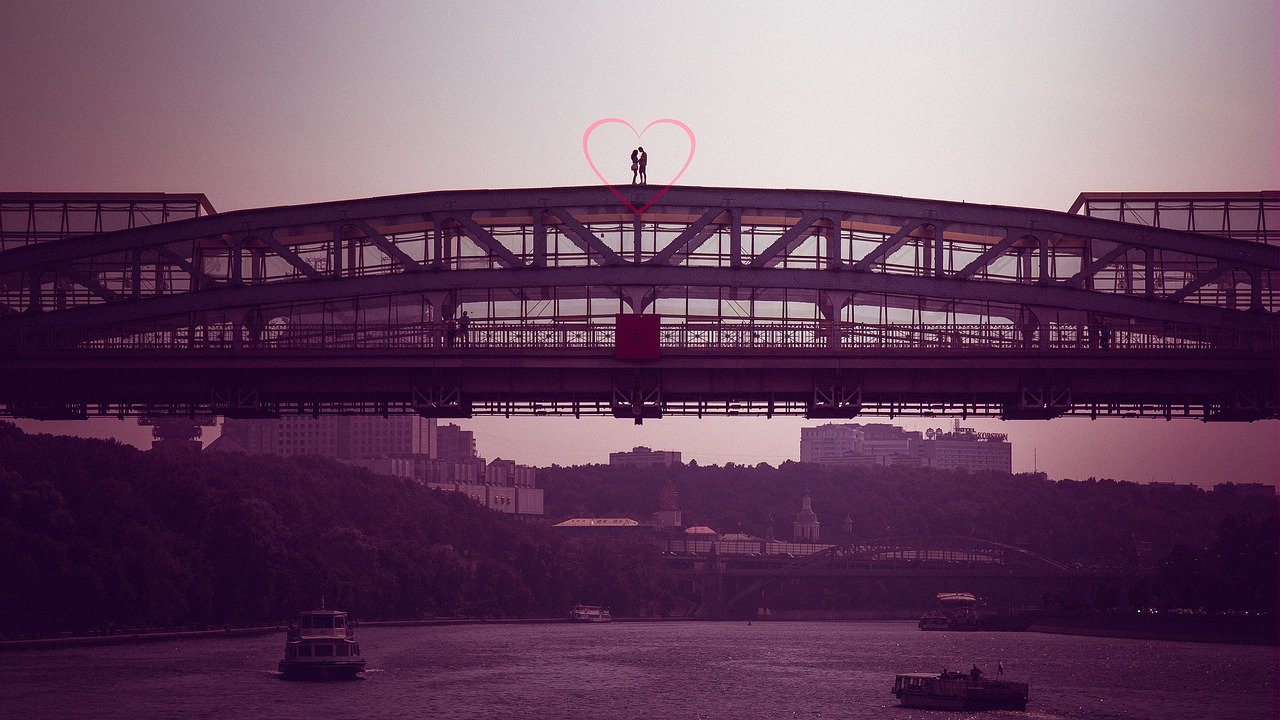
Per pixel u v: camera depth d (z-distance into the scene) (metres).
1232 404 93.06
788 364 91.62
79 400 94.44
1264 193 103.06
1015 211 94.69
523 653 188.38
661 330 93.06
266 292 93.94
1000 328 94.06
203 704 115.31
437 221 94.25
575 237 94.69
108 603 184.12
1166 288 95.88
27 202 101.50
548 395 93.69
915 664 174.88
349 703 118.12
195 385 93.19
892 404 95.19
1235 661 176.50
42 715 107.50
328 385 92.75
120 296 95.25
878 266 95.06
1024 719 113.19
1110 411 96.25
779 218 94.56
